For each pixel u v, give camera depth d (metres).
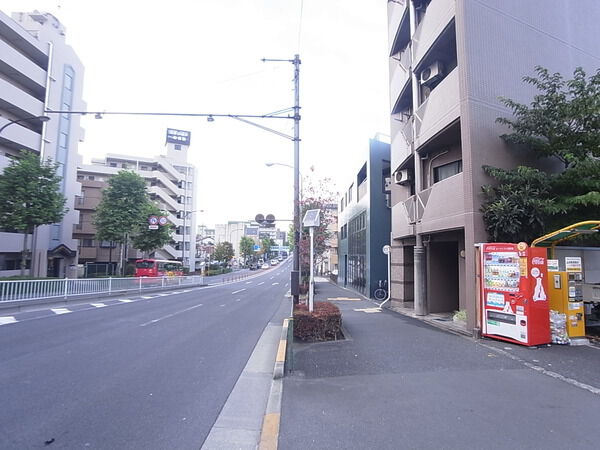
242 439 3.74
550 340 7.48
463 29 9.16
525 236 8.55
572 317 7.64
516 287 7.47
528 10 10.20
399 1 14.41
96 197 42.78
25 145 24.16
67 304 16.17
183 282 32.72
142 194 30.59
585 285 8.64
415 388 5.05
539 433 3.68
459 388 5.02
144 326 10.65
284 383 5.33
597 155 8.61
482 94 9.11
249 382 5.59
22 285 14.36
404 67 14.09
